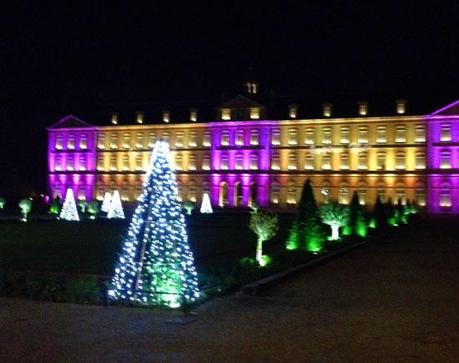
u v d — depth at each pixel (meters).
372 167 96.44
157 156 17.28
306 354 11.24
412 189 93.88
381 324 13.89
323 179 99.00
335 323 13.95
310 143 100.25
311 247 31.55
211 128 105.81
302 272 24.19
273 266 23.27
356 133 97.75
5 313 14.56
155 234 16.56
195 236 46.94
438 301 17.14
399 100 96.19
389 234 49.88
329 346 11.84
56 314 14.50
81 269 24.95
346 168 98.00
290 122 101.12
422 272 24.61
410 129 94.69
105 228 54.59
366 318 14.56
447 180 91.94
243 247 37.00
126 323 13.66
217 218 75.00
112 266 26.06
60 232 48.56
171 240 16.58
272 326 13.55
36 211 89.38
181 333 12.77
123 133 111.75
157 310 15.16
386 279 22.28
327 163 99.12
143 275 16.27
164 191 17.00
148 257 16.34
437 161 92.56
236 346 11.76
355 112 98.25
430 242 42.78
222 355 11.12
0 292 17.02
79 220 69.31
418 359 11.00
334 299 17.38
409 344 12.06
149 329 13.11
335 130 98.94
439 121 92.75
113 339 12.21
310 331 13.10
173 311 15.08
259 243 25.42
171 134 108.62
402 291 19.12
